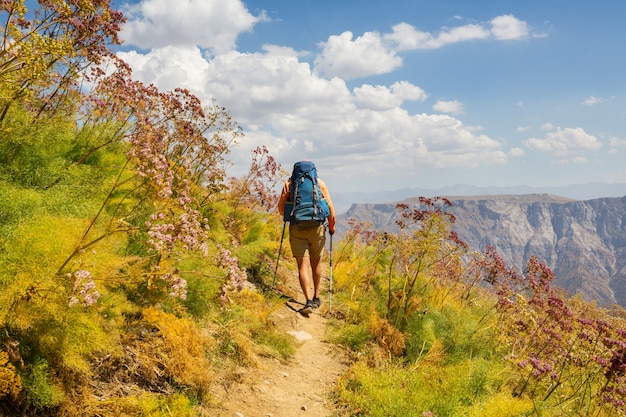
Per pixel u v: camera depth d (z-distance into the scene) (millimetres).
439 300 8195
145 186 3965
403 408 4465
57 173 4027
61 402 2590
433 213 6773
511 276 7875
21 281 2549
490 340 7156
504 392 5184
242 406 3820
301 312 6812
